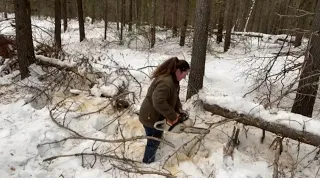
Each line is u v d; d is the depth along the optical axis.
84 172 3.46
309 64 4.42
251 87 6.84
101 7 23.95
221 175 3.38
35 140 3.94
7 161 3.49
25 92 5.59
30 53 6.27
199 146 3.84
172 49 13.33
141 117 3.56
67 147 3.96
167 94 3.25
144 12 17.03
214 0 13.23
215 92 6.35
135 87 6.05
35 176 3.33
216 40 14.57
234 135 4.18
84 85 6.12
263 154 3.96
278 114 3.75
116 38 16.50
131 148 4.02
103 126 4.67
